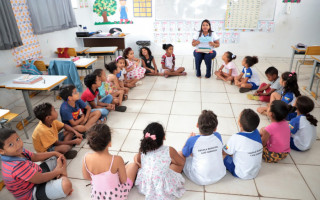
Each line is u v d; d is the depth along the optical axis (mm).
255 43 5746
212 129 1686
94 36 5109
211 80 4191
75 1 5109
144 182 1637
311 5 5211
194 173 1799
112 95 3199
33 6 3609
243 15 5492
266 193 1751
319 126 2611
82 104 2484
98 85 2660
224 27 5684
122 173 1571
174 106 3191
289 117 2594
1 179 1962
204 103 3266
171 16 5766
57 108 3242
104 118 2785
